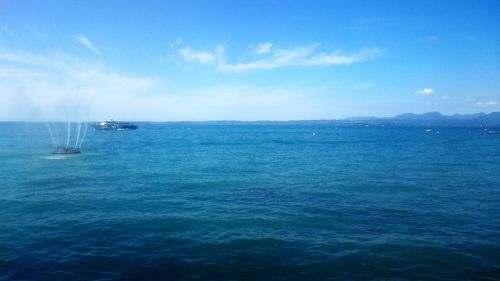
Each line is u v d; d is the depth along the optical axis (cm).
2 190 3459
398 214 2606
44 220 2425
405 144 10850
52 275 1581
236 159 6550
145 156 6900
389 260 1741
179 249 1889
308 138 14812
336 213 2628
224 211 2680
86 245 1945
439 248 1892
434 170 5022
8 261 1725
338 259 1753
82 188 3597
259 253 1833
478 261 1727
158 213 2616
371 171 4934
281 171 4947
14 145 8975
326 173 4766
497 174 4622
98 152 7581
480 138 14512
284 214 2594
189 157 6844
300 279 1554
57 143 9881
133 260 1744
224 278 1562
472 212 2669
